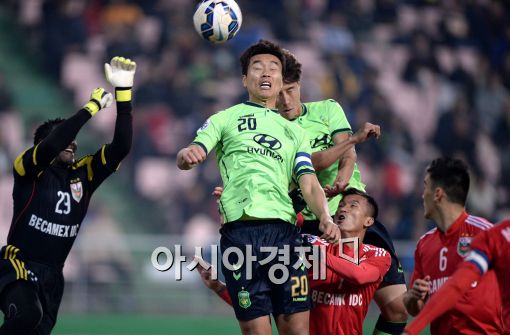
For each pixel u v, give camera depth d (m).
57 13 63.25
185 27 61.84
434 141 56.69
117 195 52.78
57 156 20.22
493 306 17.72
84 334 38.03
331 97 58.38
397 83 62.75
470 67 64.62
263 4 63.66
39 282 19.64
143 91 56.88
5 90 56.88
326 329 20.98
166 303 44.50
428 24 66.31
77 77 60.72
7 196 50.84
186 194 52.16
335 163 22.12
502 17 67.44
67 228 20.12
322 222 17.59
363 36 64.81
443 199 18.09
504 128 60.69
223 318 43.31
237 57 60.12
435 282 18.25
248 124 18.42
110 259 44.50
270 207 17.94
